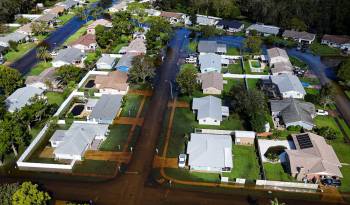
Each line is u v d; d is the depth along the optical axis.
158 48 144.12
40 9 194.38
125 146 86.81
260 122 90.00
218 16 186.50
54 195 72.12
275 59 130.38
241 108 96.38
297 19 167.50
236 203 70.88
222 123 95.69
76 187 74.44
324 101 104.56
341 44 151.50
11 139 81.12
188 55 137.12
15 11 177.25
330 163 78.19
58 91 111.19
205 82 112.75
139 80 117.19
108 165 80.69
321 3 173.50
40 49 131.12
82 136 85.62
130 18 173.75
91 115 94.94
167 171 79.19
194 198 72.00
